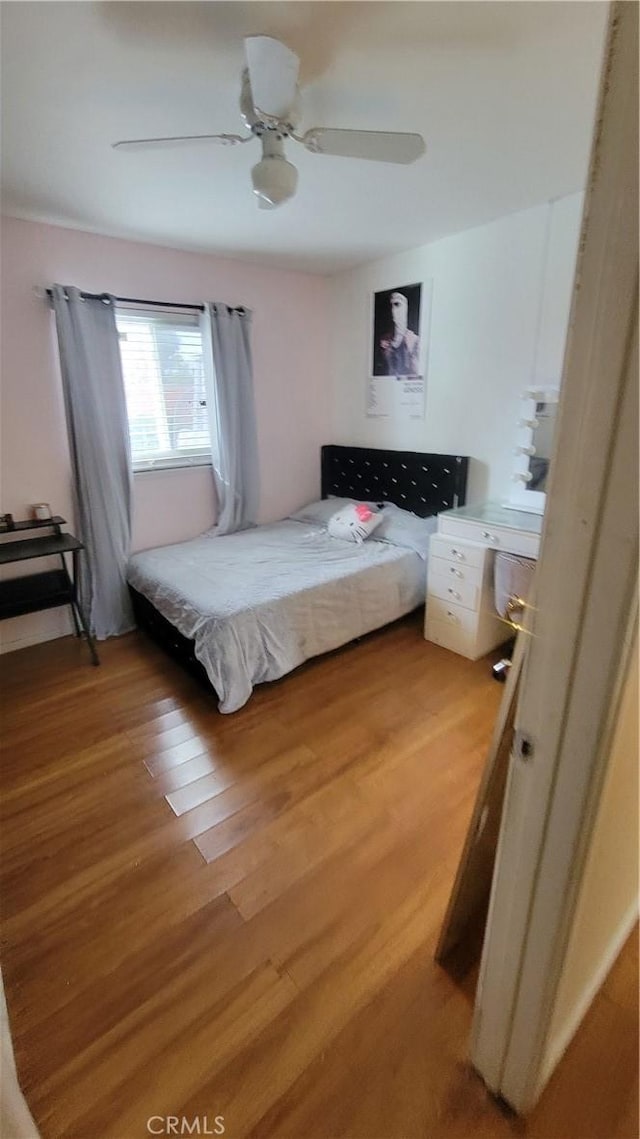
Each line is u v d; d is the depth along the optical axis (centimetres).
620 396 56
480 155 193
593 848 83
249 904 146
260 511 384
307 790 187
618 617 64
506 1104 105
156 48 133
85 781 193
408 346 331
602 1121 102
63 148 182
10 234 250
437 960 130
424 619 312
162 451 331
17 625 293
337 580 267
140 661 280
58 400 280
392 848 163
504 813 87
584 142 183
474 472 313
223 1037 116
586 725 71
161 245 296
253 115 146
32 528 276
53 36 128
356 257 326
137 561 302
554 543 67
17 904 147
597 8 121
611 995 123
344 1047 114
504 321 278
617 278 54
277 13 122
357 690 250
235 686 230
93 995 124
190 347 326
